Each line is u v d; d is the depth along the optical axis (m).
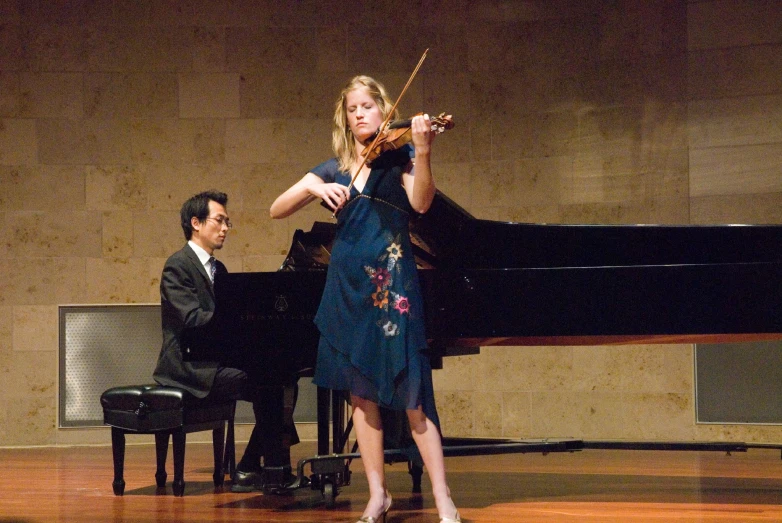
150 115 14.90
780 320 7.23
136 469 11.20
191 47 14.98
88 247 14.69
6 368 14.38
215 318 8.06
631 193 14.23
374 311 6.45
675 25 14.06
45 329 14.50
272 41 15.07
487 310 7.57
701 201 13.91
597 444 8.85
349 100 6.52
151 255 14.80
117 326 14.66
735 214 13.73
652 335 7.39
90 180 14.73
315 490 8.95
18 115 14.63
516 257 8.38
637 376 14.12
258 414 8.99
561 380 14.45
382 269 6.47
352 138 6.70
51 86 14.72
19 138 14.62
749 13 13.73
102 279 14.69
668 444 8.80
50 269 14.58
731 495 8.50
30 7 14.72
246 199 14.98
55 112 14.71
